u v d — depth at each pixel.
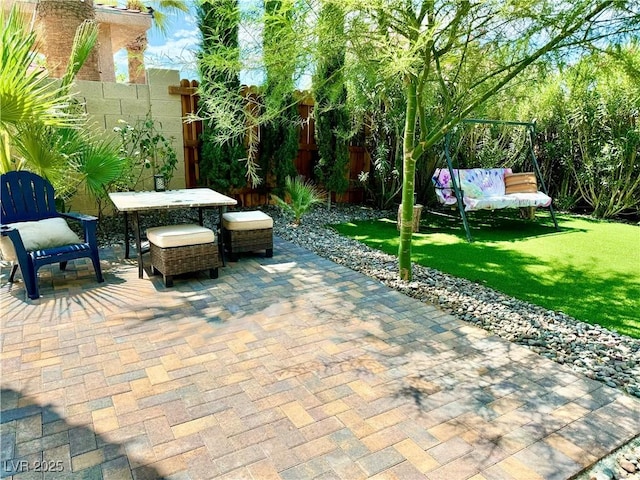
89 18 5.80
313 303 3.28
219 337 2.68
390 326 2.90
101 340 2.60
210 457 1.68
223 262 4.16
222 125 3.64
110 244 4.85
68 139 4.42
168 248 3.50
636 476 1.64
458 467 1.66
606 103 6.68
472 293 3.55
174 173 6.39
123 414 1.92
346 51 3.20
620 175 6.91
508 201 6.06
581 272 4.15
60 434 1.78
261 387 2.15
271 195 6.78
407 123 3.53
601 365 2.45
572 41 2.85
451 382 2.24
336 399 2.07
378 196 7.60
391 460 1.69
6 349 2.46
